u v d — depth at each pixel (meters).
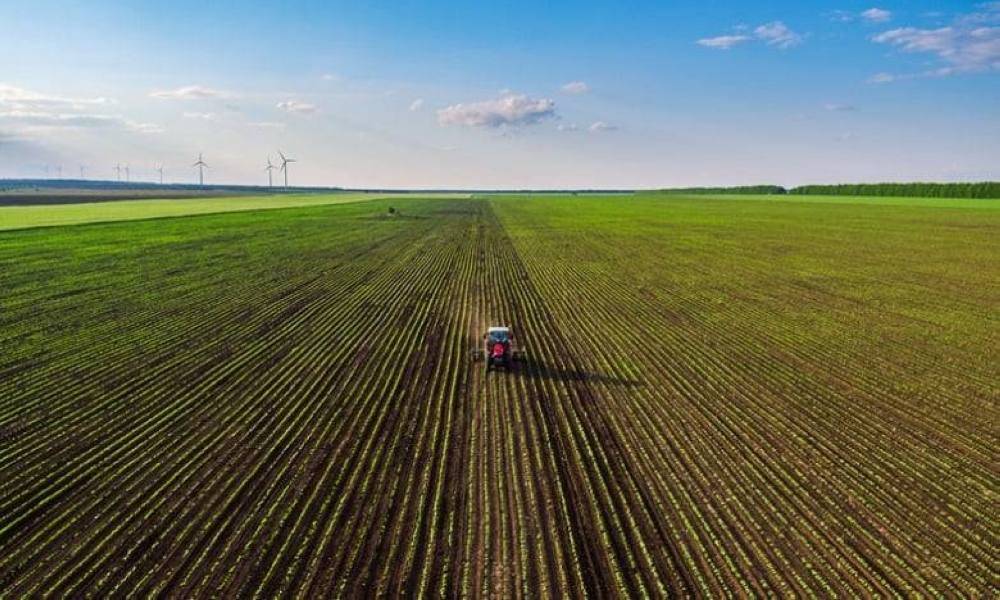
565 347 28.83
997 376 25.27
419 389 23.17
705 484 16.55
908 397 22.98
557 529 14.45
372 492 15.91
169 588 12.43
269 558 13.34
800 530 14.59
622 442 18.95
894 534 14.51
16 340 28.67
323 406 21.45
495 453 18.08
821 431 19.97
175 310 34.94
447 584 12.52
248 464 17.33
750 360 27.05
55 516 14.85
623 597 12.29
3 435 19.03
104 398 21.95
